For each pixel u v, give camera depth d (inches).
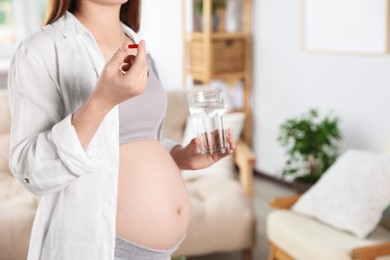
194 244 117.1
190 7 206.1
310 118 176.4
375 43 151.9
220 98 55.8
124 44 42.3
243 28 198.8
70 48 48.8
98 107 43.2
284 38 183.5
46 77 47.7
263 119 196.9
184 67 205.0
